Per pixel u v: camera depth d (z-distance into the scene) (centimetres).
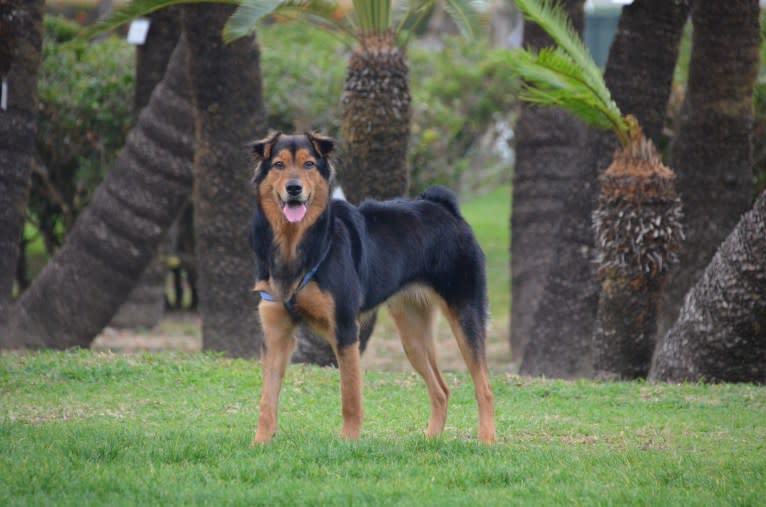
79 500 720
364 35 1502
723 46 1544
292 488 754
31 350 1661
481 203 4031
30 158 1555
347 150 1517
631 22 1523
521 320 1927
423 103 2388
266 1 1282
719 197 1608
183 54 1709
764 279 1344
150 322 2253
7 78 1506
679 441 991
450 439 975
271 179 875
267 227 884
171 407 1121
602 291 1448
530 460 866
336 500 727
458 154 2620
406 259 949
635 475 823
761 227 1337
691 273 1634
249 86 1612
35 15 1521
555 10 1337
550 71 1326
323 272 876
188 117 1719
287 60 2303
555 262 1616
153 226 1738
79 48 2166
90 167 2159
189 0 1459
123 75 2147
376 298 932
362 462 843
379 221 948
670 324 1659
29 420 1034
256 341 1672
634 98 1524
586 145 1586
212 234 1638
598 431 1038
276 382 904
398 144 1506
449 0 1534
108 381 1247
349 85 1502
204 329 1677
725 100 1574
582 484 785
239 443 894
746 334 1371
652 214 1387
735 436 1021
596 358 1466
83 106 2105
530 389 1277
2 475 774
